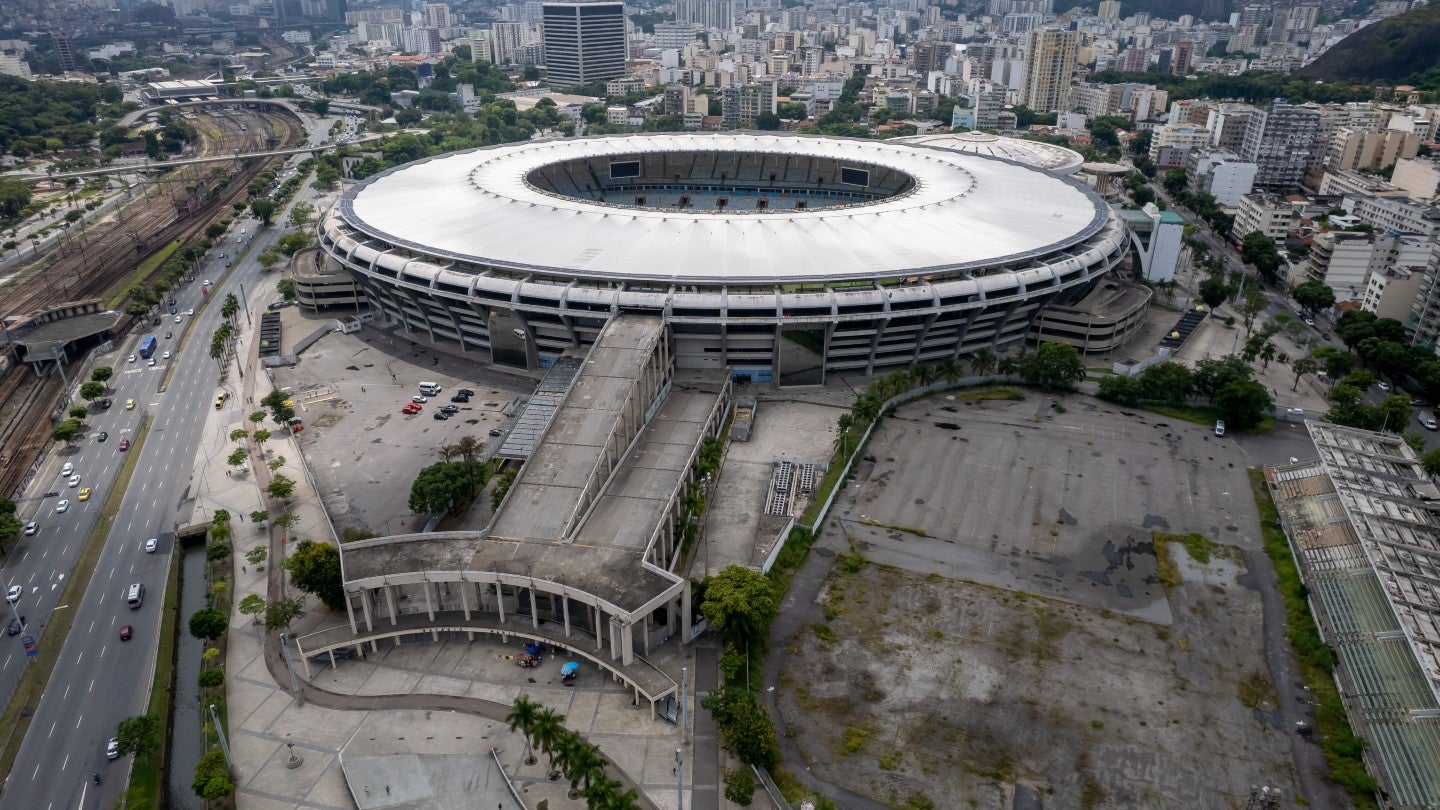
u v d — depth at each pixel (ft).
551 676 435.12
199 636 441.27
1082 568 510.99
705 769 380.78
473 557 456.04
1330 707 409.90
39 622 480.64
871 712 409.08
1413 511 525.34
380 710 414.21
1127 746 390.42
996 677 429.38
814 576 504.02
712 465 574.15
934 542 535.19
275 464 608.60
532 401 644.27
